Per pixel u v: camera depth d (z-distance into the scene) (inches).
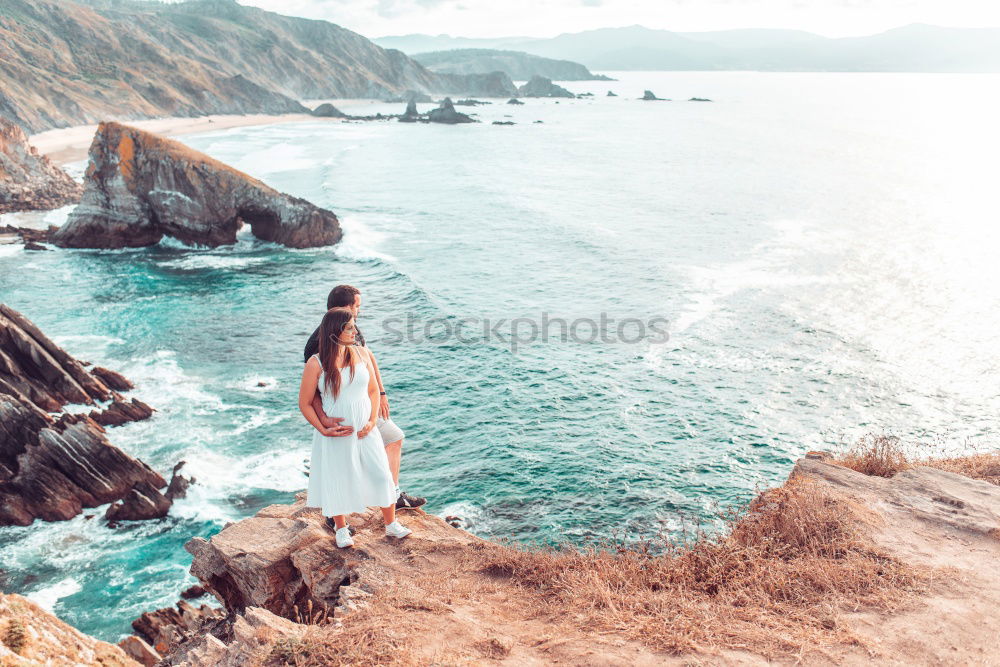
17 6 6604.3
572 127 6501.0
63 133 5113.2
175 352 1318.9
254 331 1438.2
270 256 2044.8
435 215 2578.7
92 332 1413.6
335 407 207.2
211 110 7268.7
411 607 181.3
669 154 4389.8
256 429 1026.1
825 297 1596.9
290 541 229.1
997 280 1699.1
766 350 1306.6
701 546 207.8
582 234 2244.1
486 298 1651.1
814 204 2714.1
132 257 2018.9
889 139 5132.9
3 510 821.9
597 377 1207.6
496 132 6028.5
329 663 150.7
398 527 231.0
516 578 201.9
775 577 183.5
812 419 1048.2
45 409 1031.6
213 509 842.8
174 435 1000.9
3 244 2090.3
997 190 2957.7
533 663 151.7
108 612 682.8
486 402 1123.3
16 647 184.5
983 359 1251.8
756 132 5802.2
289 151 4495.6
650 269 1845.5
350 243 2181.3
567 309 1563.7
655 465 930.1
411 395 1156.5
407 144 5036.9
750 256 1961.1
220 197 2073.1
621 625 165.6
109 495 866.8
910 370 1212.5
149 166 2043.6
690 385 1169.4
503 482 899.4
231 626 228.8
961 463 331.9
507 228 2369.6
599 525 805.9
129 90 6481.3
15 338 1047.0
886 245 2062.0
